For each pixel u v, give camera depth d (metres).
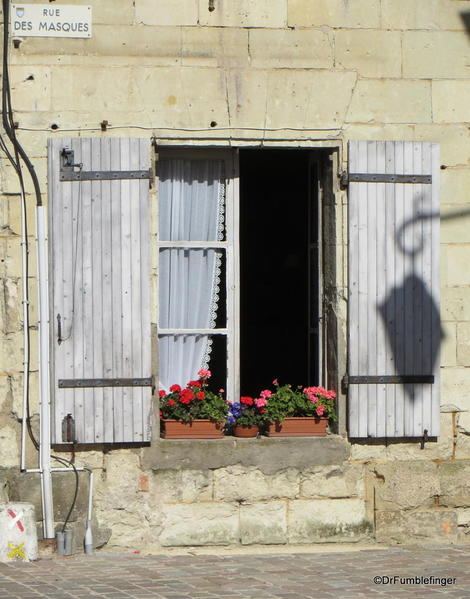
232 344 9.54
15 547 8.55
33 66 9.14
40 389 9.01
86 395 9.07
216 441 9.20
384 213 9.36
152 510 9.14
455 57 9.53
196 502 9.18
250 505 9.23
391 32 9.46
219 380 9.60
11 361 9.09
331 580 8.03
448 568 8.48
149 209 9.16
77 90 9.16
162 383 9.54
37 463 9.10
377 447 9.41
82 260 9.08
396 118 9.45
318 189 9.60
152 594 7.54
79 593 7.55
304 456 9.29
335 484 9.33
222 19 9.30
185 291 9.58
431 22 9.52
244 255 12.90
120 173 9.09
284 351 12.80
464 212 9.52
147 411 9.09
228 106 9.30
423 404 9.38
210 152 9.52
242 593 7.60
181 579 8.04
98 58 9.20
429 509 9.47
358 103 9.42
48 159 9.09
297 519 9.28
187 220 9.58
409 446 9.45
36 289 9.12
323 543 9.31
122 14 9.22
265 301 12.88
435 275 9.40
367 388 9.33
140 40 9.23
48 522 8.93
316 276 9.71
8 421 9.09
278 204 12.88
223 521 9.20
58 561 8.65
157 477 9.16
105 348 9.08
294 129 9.36
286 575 8.20
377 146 9.37
